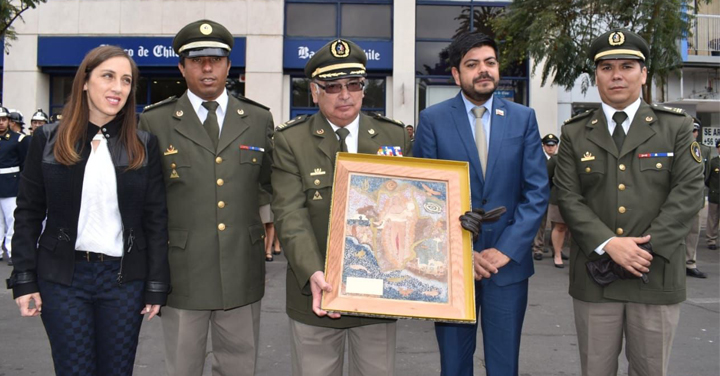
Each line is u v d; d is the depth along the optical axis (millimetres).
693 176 2670
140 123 2848
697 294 6293
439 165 2539
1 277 6773
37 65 12875
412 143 3146
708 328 5000
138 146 2500
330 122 2752
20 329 4809
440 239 2406
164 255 2586
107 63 2354
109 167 2432
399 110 12734
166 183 2773
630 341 2832
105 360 2492
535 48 8641
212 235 2742
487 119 2961
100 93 2346
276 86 12711
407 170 2514
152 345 4461
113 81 2365
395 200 2451
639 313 2734
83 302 2408
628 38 2793
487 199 2846
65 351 2387
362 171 2482
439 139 2947
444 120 2971
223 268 2736
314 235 2582
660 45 7984
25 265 2355
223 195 2768
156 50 12703
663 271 2699
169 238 2750
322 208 2645
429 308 2258
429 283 2312
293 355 2727
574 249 2947
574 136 2959
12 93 12867
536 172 2871
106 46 2432
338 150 2686
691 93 14469
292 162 2695
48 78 13344
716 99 13727
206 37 2760
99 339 2479
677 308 2746
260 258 2936
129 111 2492
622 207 2758
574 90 13047
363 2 12977
